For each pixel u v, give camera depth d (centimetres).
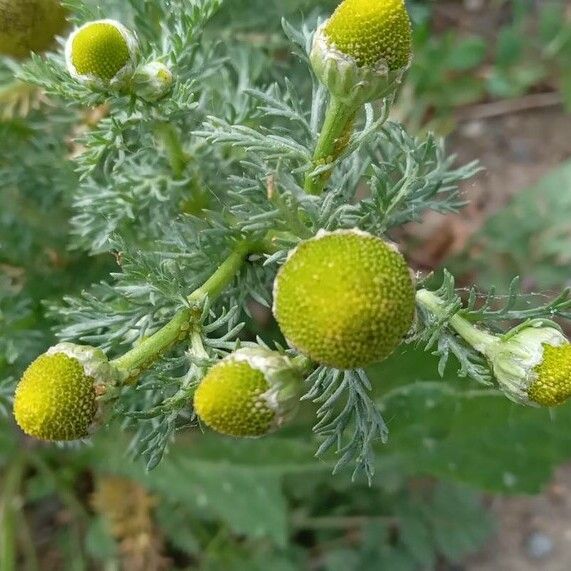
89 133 5
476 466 8
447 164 6
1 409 6
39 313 7
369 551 9
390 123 5
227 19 7
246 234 5
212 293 5
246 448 9
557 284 9
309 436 8
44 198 7
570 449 7
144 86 5
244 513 9
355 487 10
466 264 9
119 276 5
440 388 7
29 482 10
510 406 7
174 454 9
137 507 9
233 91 7
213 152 6
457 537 9
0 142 7
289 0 7
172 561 10
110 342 5
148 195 6
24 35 5
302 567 9
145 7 6
